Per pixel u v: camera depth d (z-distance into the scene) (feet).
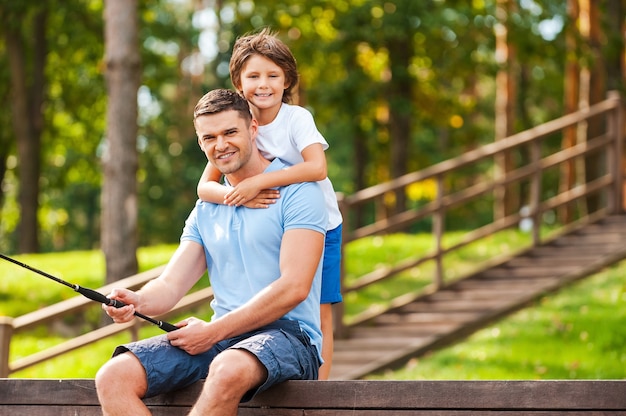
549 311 37.35
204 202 16.12
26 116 79.05
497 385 13.75
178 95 118.21
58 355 31.42
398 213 81.35
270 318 14.66
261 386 14.06
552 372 31.22
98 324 48.47
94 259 61.52
